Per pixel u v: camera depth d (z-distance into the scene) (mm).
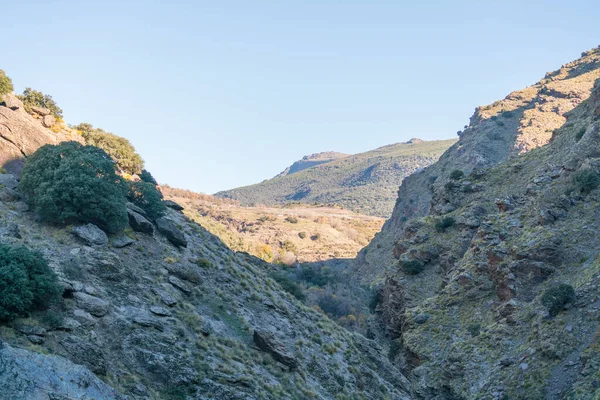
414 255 79562
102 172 40438
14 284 26359
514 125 160875
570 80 179250
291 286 69125
